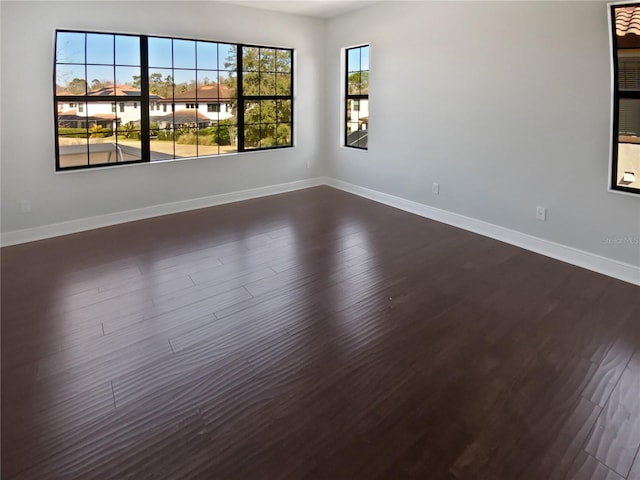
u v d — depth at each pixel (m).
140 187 4.89
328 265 3.66
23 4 3.82
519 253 3.94
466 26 4.23
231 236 4.38
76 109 4.33
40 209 4.25
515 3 3.78
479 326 2.71
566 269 3.59
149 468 1.69
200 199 5.42
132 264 3.66
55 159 4.27
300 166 6.35
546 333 2.63
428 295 3.12
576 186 3.61
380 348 2.48
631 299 3.06
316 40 6.04
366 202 5.70
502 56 3.96
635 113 3.16
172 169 5.10
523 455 1.74
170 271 3.53
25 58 3.92
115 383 2.18
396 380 2.21
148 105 4.80
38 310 2.88
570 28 3.43
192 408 2.01
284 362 2.36
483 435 1.85
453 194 4.70
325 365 2.33
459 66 4.37
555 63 3.57
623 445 1.79
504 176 4.15
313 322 2.76
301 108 6.15
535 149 3.85
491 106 4.14
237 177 5.72
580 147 3.52
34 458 1.73
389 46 5.14
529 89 3.80
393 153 5.38
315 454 1.75
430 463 1.71
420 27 4.71
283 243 4.18
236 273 3.50
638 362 2.35
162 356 2.40
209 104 5.30
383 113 5.40
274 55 5.78
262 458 1.74
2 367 2.29
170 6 4.67
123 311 2.89
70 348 2.47
